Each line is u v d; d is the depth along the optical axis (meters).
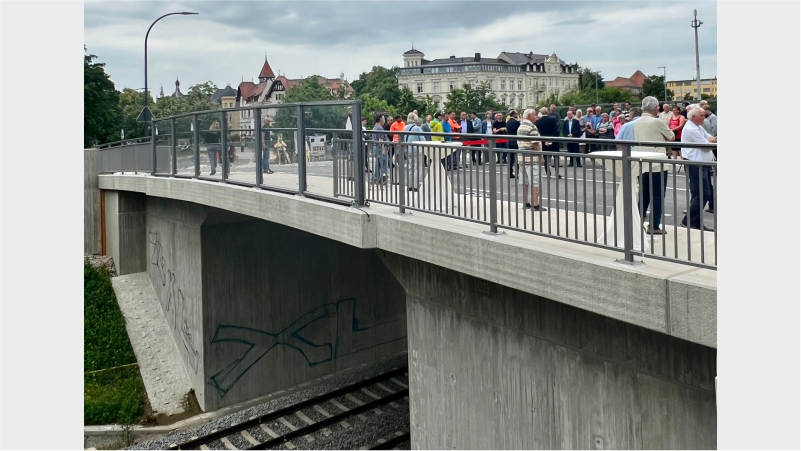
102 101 51.09
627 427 8.02
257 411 18.36
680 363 7.38
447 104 99.50
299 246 19.97
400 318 21.89
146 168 23.55
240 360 19.16
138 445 17.05
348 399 18.23
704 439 7.19
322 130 11.61
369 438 15.84
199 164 17.17
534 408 9.29
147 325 23.34
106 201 29.47
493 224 8.49
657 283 6.46
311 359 20.17
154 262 24.77
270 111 13.25
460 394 10.63
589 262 7.12
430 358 11.27
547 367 9.05
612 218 7.96
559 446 8.92
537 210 9.66
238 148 14.72
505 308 9.66
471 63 139.38
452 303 10.70
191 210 19.48
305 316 20.08
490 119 19.27
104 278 26.52
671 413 7.51
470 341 10.35
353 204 10.84
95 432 18.11
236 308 19.09
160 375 20.80
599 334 8.28
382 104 102.75
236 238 19.05
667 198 11.98
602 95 84.06
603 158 6.97
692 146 6.21
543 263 7.67
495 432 9.97
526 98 140.62
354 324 20.94
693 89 115.12
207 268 18.75
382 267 21.47
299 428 16.59
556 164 7.55
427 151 9.74
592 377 8.41
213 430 17.50
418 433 11.73
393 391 18.48
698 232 8.79
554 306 8.86
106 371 21.25
